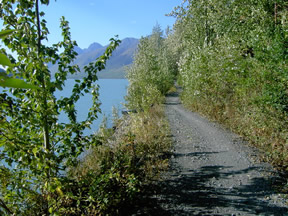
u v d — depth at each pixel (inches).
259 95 253.6
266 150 238.2
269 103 229.5
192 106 550.3
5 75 19.1
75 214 138.6
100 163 183.5
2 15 111.2
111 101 987.9
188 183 185.5
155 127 337.7
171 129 362.3
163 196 167.5
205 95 453.4
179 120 429.4
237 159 228.2
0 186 112.5
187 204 156.0
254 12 343.9
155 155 243.0
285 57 207.5
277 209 144.0
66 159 143.2
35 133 132.1
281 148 219.3
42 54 118.3
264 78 245.6
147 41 705.0
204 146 276.4
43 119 119.2
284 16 266.7
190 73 535.8
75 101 127.3
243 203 153.4
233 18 413.1
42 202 131.2
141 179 190.4
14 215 108.9
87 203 144.9
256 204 151.2
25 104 117.3
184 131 348.5
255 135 265.7
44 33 125.3
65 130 130.4
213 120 401.7
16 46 114.6
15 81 19.3
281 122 223.1
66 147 132.5
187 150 264.7
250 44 300.2
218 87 401.1
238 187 174.9
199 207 151.5
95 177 149.2
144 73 644.7
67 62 130.0
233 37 396.5
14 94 111.0
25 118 113.5
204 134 326.3
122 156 186.4
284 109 220.5
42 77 109.0
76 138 131.6
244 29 387.9
